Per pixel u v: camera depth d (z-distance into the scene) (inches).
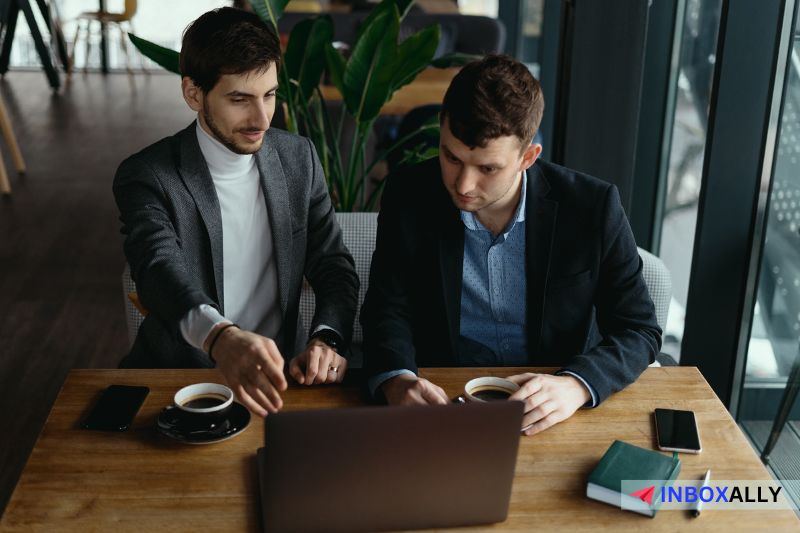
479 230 67.2
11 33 321.4
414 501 47.8
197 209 70.0
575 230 67.3
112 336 136.6
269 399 54.2
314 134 111.3
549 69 201.3
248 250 73.5
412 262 69.1
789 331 91.1
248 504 50.5
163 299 61.5
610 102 112.3
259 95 65.1
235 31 63.5
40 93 316.5
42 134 260.8
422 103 168.6
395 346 65.1
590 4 108.5
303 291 89.4
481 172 57.4
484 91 54.9
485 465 47.4
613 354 63.9
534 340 69.1
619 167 114.9
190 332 58.7
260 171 72.1
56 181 215.0
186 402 58.3
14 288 153.6
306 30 104.1
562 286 68.0
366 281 90.4
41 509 49.5
